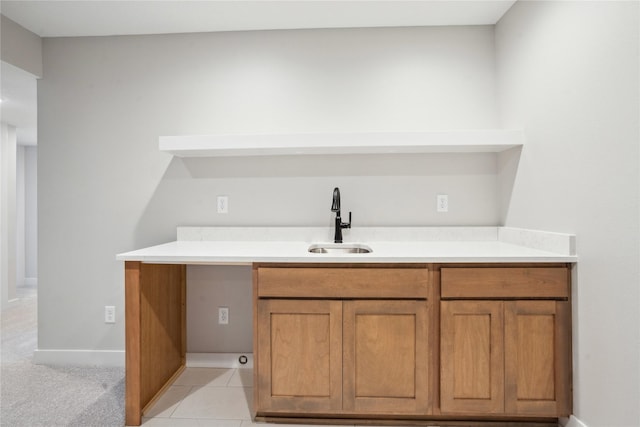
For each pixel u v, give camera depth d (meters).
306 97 2.51
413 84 2.48
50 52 2.56
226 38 2.53
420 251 1.94
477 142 2.12
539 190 1.98
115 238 2.56
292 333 1.81
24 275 5.58
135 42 2.54
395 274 1.78
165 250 2.04
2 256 4.26
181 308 2.51
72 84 2.56
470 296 1.76
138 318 1.88
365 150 2.31
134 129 2.55
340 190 2.49
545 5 1.90
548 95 1.88
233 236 2.50
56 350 2.57
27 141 5.23
